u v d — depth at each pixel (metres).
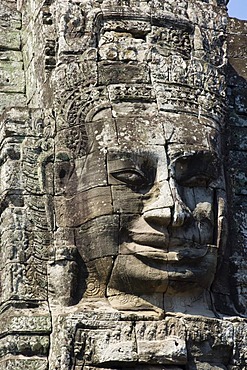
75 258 11.93
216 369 11.85
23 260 11.88
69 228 12.02
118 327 11.58
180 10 12.80
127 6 12.62
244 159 13.54
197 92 12.48
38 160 12.23
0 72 13.48
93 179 11.91
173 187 11.88
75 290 11.88
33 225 12.02
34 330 11.57
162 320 11.74
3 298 11.87
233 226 12.99
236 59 14.23
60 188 12.15
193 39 12.77
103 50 12.36
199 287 12.09
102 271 11.84
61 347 11.42
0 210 12.27
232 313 12.48
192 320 11.85
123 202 11.81
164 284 11.81
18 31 13.86
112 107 12.10
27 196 12.11
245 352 12.05
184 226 11.91
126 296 11.85
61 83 12.36
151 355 11.53
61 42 12.48
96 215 11.81
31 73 13.25
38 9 13.01
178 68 12.45
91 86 12.23
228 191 12.85
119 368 11.52
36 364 11.47
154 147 11.97
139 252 11.75
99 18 12.55
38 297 11.80
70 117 12.23
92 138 12.05
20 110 12.40
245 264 12.77
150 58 12.39
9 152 12.22
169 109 12.23
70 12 12.52
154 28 12.59
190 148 12.07
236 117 13.80
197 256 11.92
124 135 11.97
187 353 11.75
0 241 12.17
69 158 12.17
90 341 11.49
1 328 11.70
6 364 11.42
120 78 12.24
